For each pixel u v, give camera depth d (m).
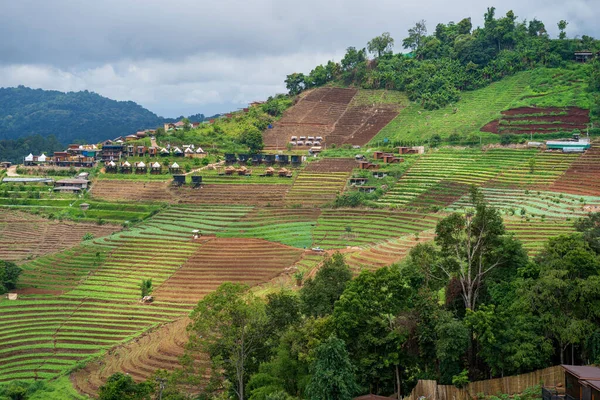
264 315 75.44
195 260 159.00
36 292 149.75
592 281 63.25
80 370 110.56
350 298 69.06
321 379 60.41
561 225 126.62
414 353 69.31
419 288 74.56
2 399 95.94
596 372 52.72
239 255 159.25
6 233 196.75
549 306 65.06
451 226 76.38
